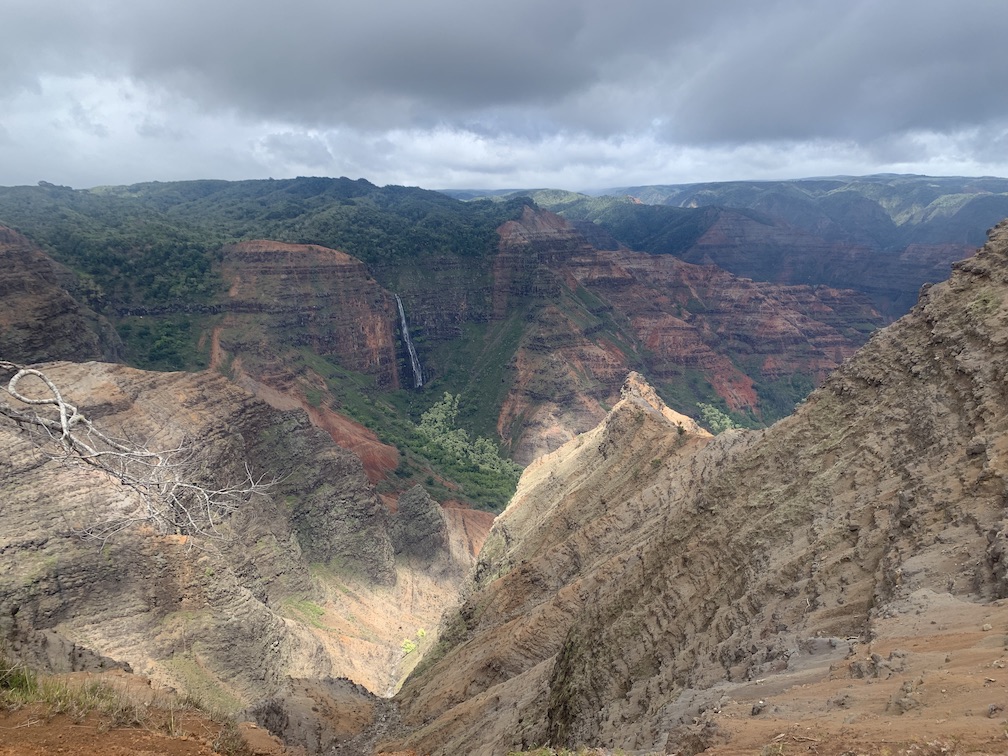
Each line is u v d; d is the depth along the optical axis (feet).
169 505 42.42
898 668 38.11
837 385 98.68
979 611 41.39
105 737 42.55
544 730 96.53
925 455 69.92
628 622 94.53
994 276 83.05
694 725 43.45
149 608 154.40
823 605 61.41
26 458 147.13
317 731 143.02
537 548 210.79
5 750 37.81
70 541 144.87
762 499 91.61
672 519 109.40
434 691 159.22
